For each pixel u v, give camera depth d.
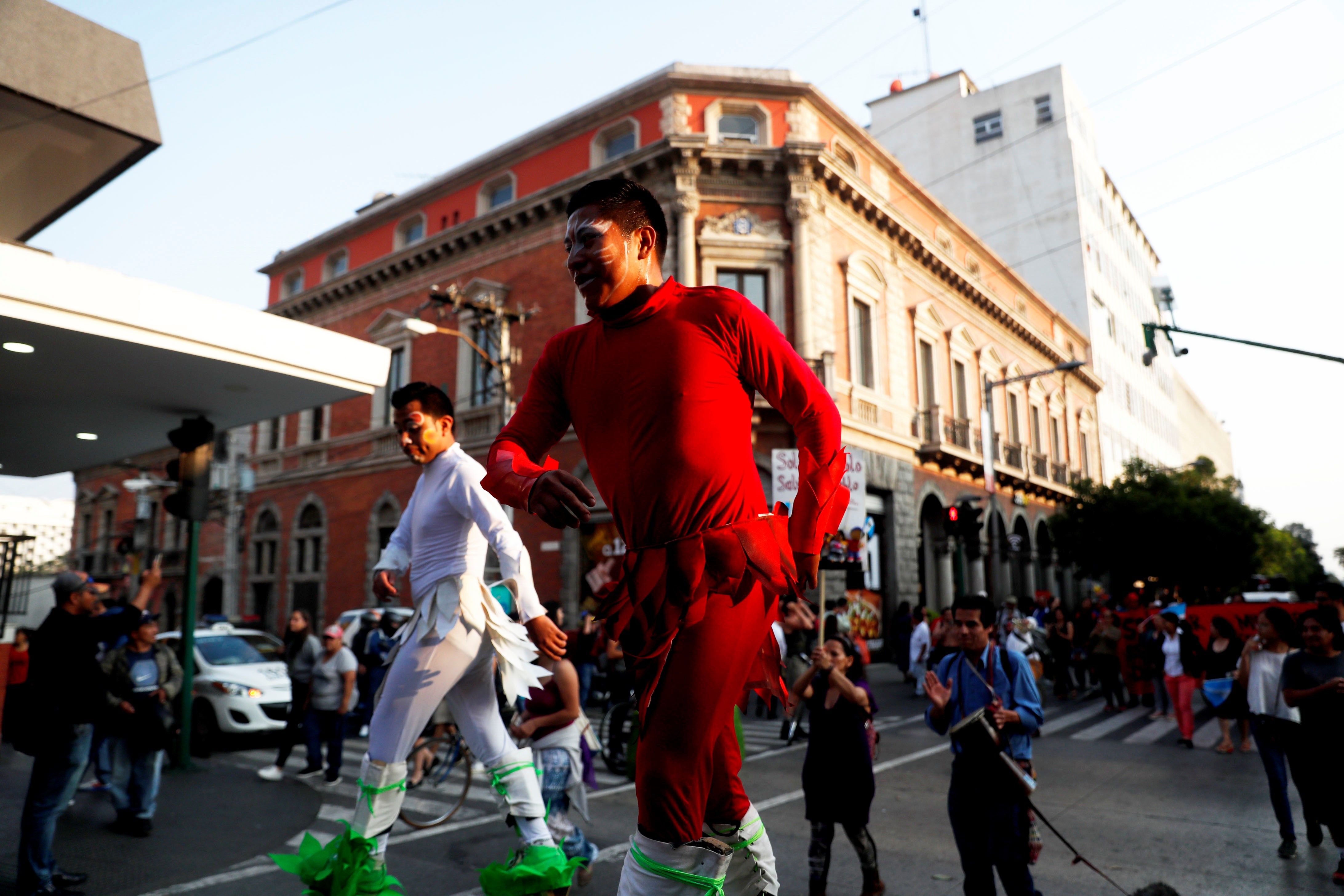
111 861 5.47
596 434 1.59
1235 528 26.73
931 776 8.26
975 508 21.61
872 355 21.44
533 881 2.76
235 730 10.41
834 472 1.53
